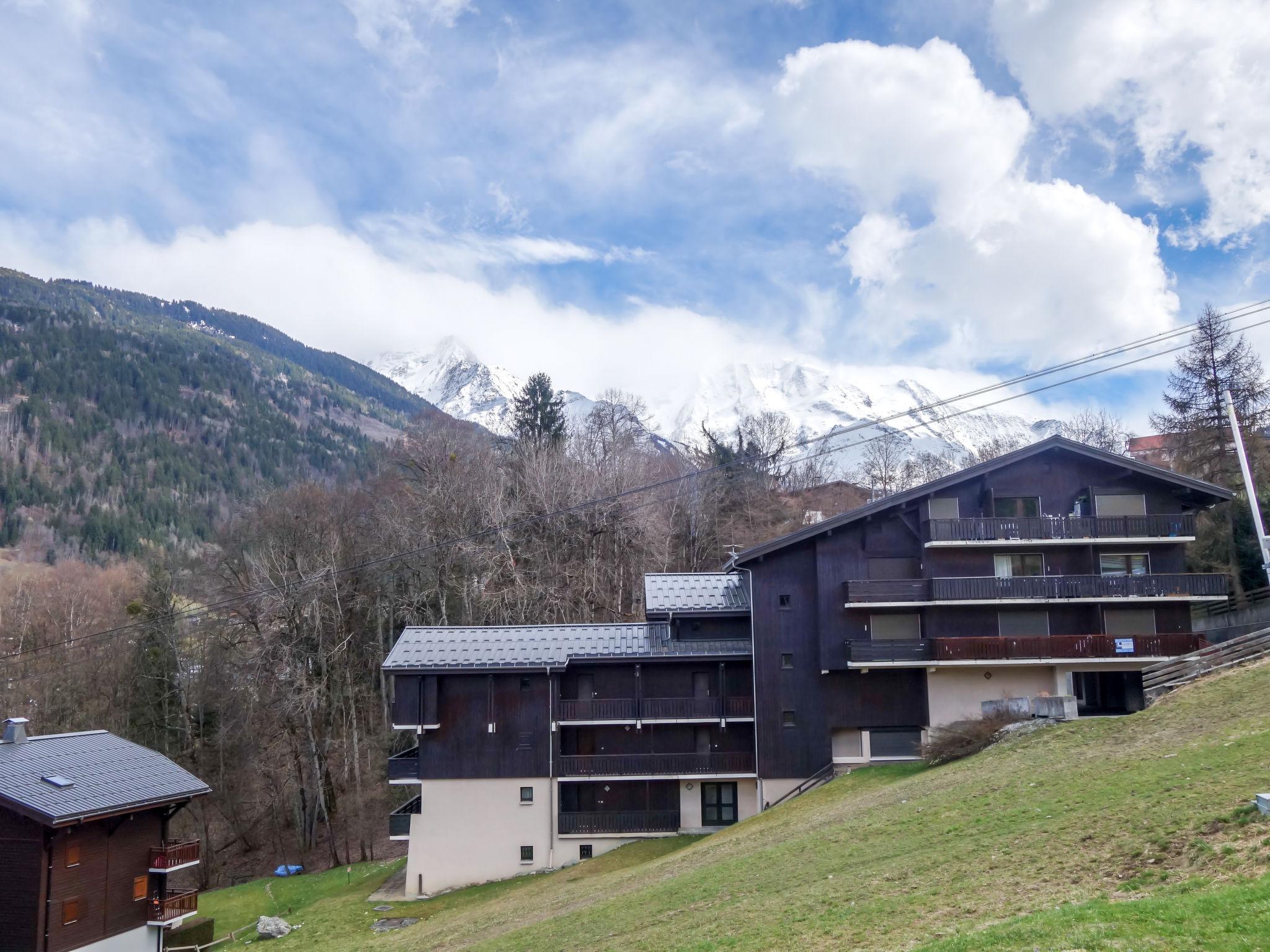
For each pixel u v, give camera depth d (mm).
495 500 65062
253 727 60062
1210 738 24203
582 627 46344
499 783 42812
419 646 44312
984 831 21812
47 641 71875
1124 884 15906
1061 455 44125
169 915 35656
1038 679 41969
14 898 31266
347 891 43812
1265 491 52594
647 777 43125
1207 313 56125
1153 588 42031
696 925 20938
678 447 124125
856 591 42531
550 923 26297
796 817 33781
